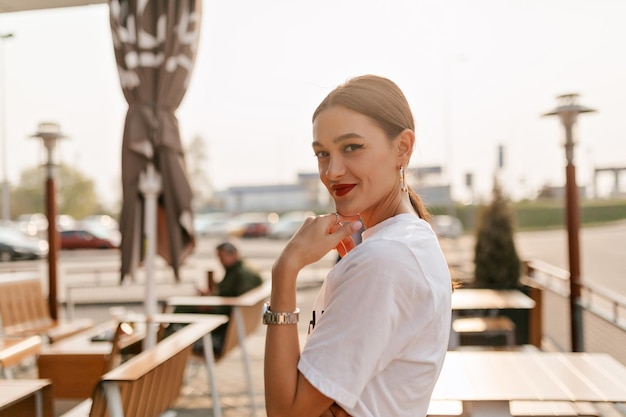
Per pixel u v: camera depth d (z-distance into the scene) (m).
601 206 43.22
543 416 3.41
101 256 24.52
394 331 0.98
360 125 1.05
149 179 3.83
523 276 6.72
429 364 1.02
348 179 1.07
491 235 6.53
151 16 3.83
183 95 3.89
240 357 6.42
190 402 4.93
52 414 2.71
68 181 52.25
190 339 3.14
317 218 1.08
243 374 5.76
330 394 0.94
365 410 0.98
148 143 3.76
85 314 9.44
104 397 2.34
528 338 6.08
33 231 29.31
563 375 2.85
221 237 33.31
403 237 1.01
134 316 3.92
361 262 0.98
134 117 3.77
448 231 25.38
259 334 7.55
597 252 21.02
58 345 4.66
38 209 51.47
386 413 1.00
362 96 1.06
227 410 4.74
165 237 4.09
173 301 4.76
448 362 3.11
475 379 2.80
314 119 1.11
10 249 20.80
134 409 2.69
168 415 4.60
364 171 1.06
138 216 3.89
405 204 1.15
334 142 1.06
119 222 3.84
